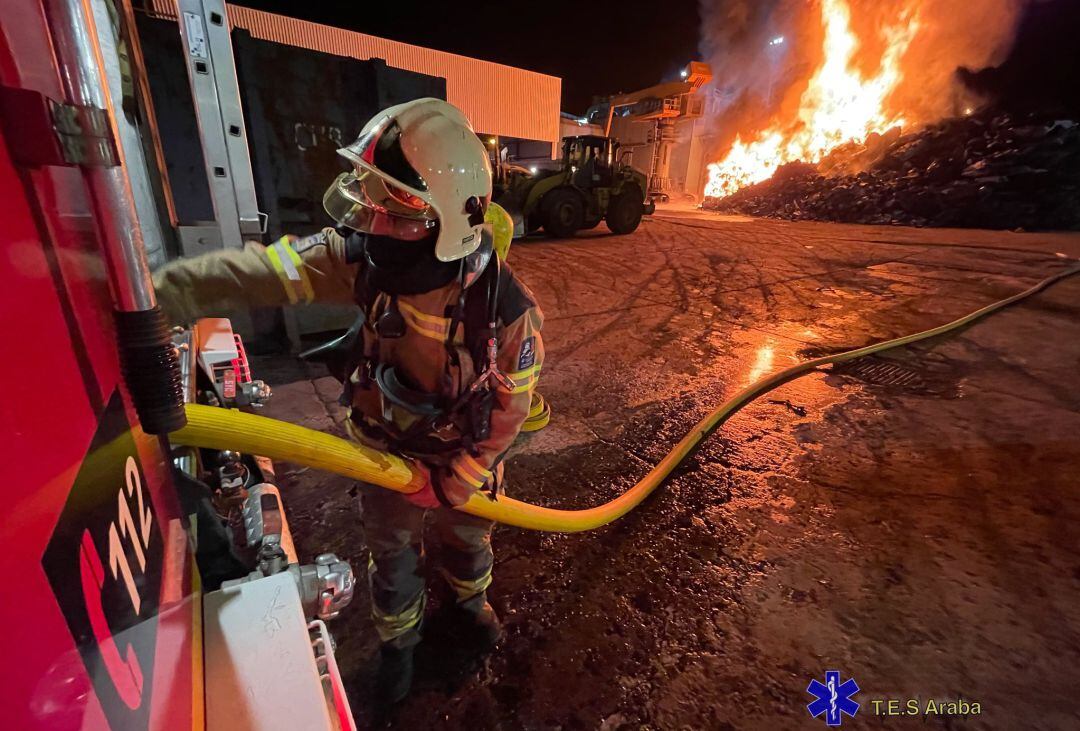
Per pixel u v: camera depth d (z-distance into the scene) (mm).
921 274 6988
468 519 1432
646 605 1823
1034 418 3080
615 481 2543
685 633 1717
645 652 1648
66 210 438
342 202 1046
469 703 1482
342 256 1050
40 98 379
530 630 1721
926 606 1802
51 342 373
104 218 486
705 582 1924
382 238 953
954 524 2211
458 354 1029
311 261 1050
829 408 3281
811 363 3891
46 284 379
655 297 5918
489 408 1087
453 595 1796
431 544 2082
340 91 3488
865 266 7633
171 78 2766
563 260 8039
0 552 267
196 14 2516
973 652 1628
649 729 1422
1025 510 2287
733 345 4406
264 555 1028
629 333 4676
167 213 2646
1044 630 1700
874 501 2373
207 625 752
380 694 1456
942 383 3623
